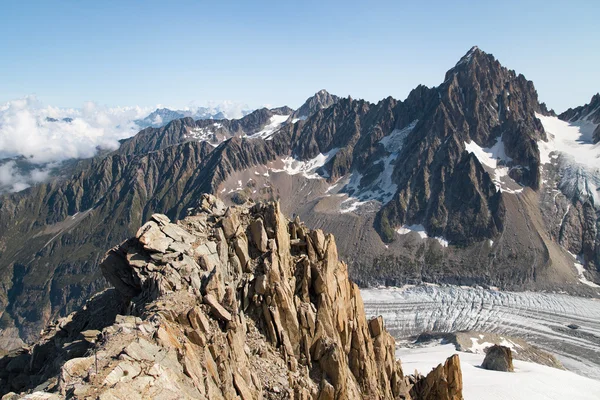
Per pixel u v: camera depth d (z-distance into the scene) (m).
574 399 114.12
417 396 68.12
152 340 32.44
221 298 41.81
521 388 116.81
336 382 45.16
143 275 43.91
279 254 50.78
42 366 49.41
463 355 158.50
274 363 42.81
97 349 30.55
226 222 51.22
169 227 48.38
